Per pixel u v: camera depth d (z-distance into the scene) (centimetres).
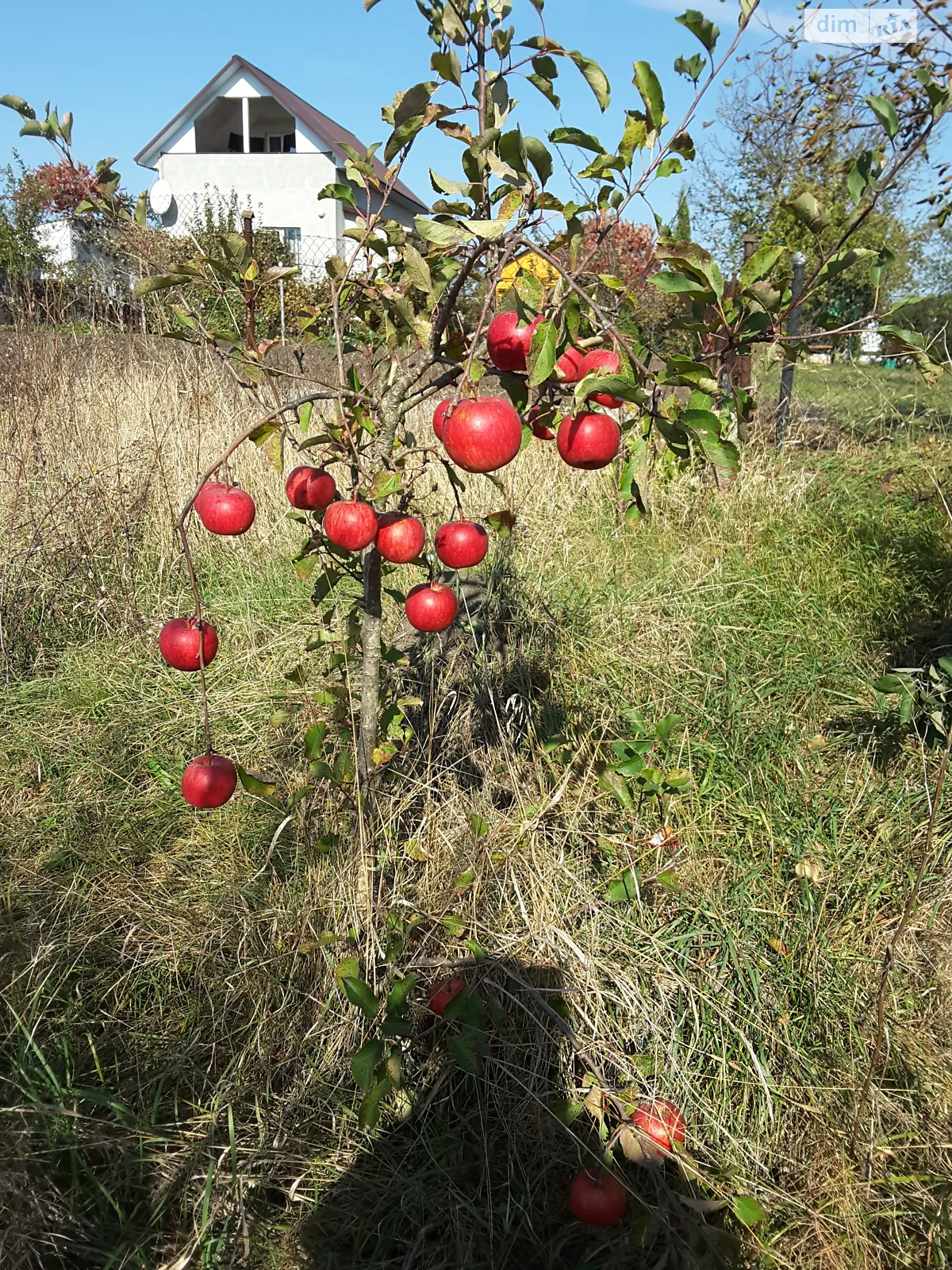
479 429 102
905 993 153
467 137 122
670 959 152
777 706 221
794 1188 130
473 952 141
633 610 255
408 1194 125
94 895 167
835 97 395
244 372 135
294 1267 119
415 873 160
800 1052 143
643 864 167
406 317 112
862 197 125
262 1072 137
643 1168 126
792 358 128
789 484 362
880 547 313
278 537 309
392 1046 121
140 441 322
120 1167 123
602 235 117
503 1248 121
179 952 155
